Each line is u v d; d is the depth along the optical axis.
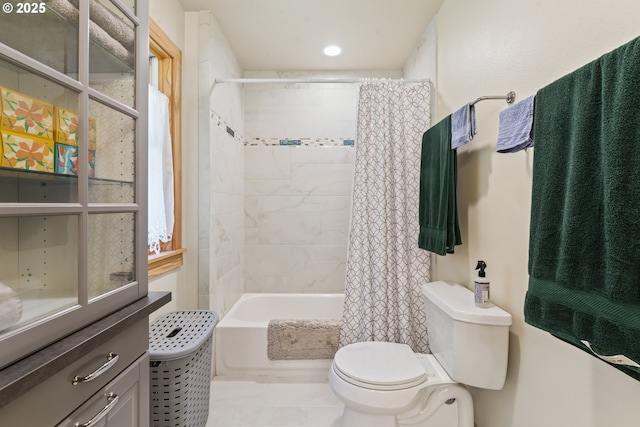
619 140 0.63
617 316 0.63
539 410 1.02
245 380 1.93
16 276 0.64
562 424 0.93
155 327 1.39
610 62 0.67
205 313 1.55
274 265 2.73
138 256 0.89
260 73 2.67
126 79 0.89
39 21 0.67
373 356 1.42
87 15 0.70
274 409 1.66
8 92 0.59
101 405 0.69
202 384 1.37
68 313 0.64
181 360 1.18
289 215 2.72
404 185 1.97
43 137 0.65
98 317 0.73
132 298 0.86
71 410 0.61
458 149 1.62
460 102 1.60
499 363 1.15
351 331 1.91
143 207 0.91
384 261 1.91
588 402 0.84
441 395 1.28
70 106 0.69
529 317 0.86
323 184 2.72
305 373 1.97
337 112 2.70
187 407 1.22
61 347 0.59
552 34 0.95
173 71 1.77
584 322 0.70
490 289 1.32
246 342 1.97
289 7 1.84
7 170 0.61
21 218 0.65
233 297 2.38
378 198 1.94
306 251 2.73
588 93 0.72
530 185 1.06
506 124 1.04
